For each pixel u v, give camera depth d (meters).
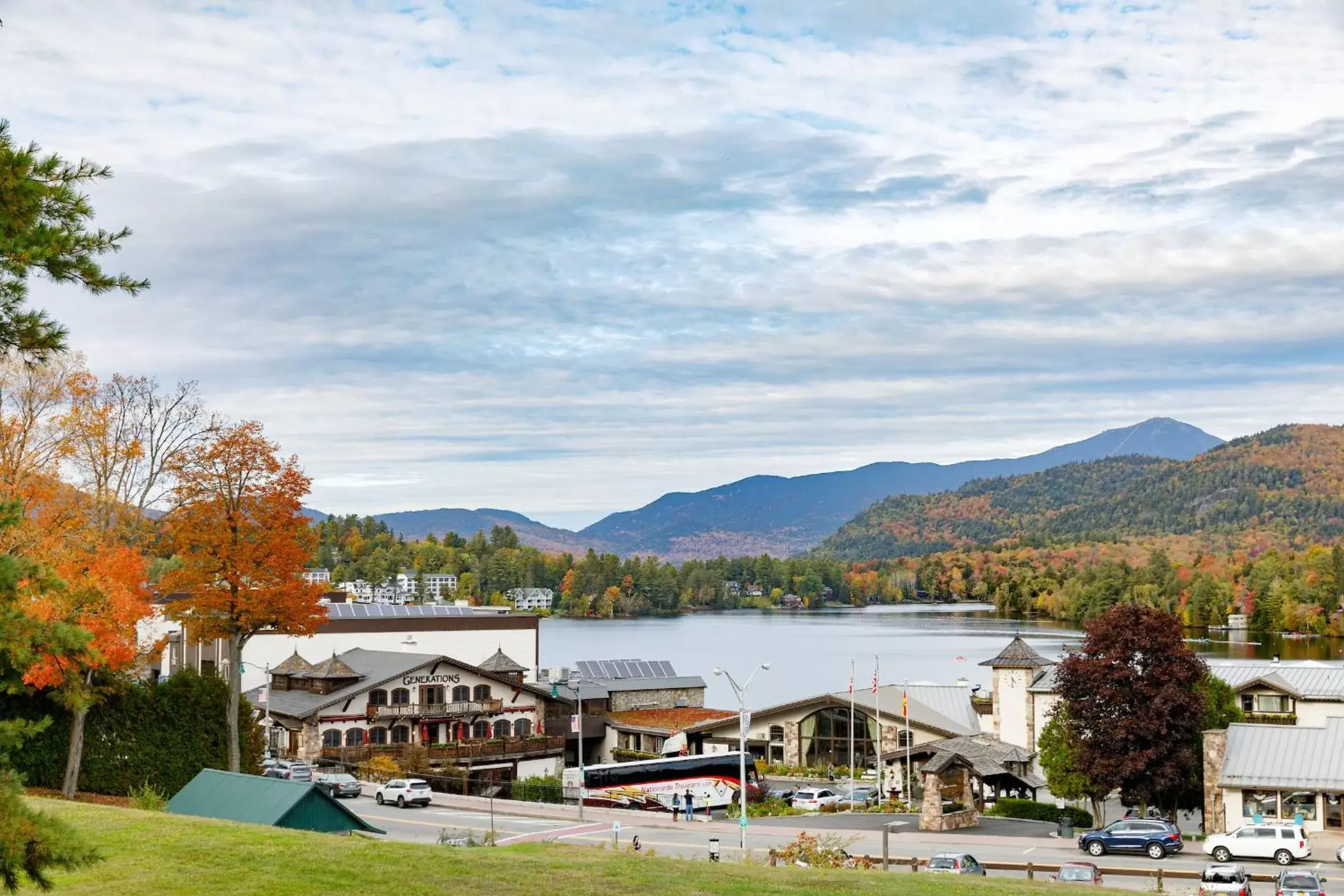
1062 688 68.62
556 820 68.25
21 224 17.16
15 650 16.45
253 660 106.88
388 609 129.38
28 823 15.52
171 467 59.44
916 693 106.25
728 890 30.03
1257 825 56.19
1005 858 56.38
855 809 79.00
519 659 122.19
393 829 59.22
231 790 41.88
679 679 122.38
